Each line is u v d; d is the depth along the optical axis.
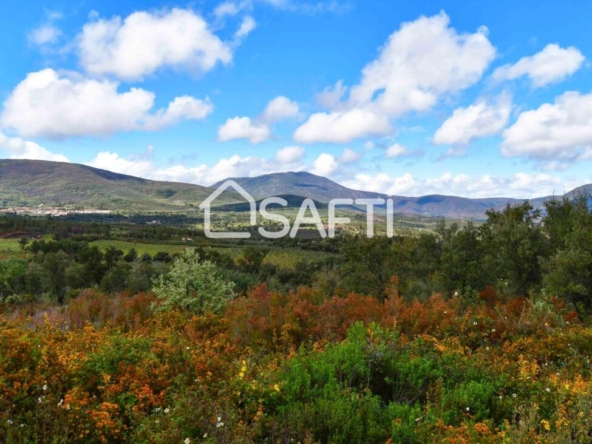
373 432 4.01
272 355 7.58
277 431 3.88
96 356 5.46
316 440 3.96
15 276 42.91
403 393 5.42
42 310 17.12
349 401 4.49
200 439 3.63
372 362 5.70
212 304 13.20
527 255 20.62
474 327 9.46
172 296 13.16
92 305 15.26
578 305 15.91
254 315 10.85
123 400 4.41
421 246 28.62
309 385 4.86
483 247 22.58
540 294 17.38
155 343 6.44
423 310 10.81
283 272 54.06
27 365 4.71
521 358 6.73
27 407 4.02
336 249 98.75
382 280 27.66
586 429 3.93
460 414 4.64
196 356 6.08
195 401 4.14
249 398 4.54
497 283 21.91
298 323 9.75
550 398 5.02
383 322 9.59
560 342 7.88
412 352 6.55
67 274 46.94
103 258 60.09
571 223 20.91
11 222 120.25
